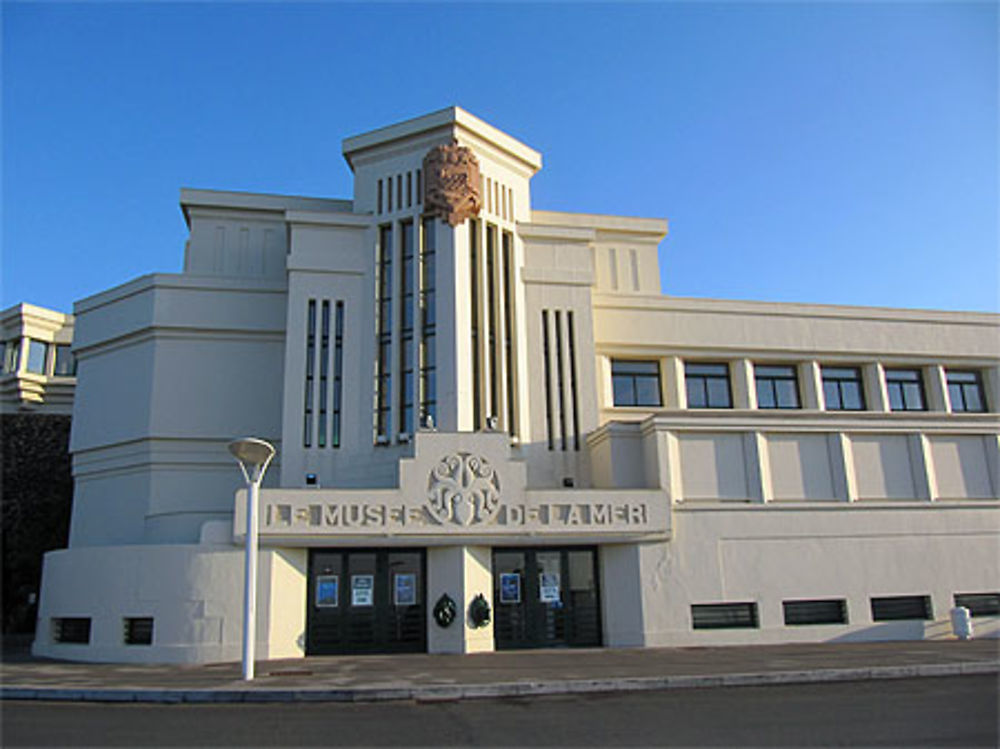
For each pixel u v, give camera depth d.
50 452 34.88
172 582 20.89
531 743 10.20
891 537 24.08
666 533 22.72
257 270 32.25
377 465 25.61
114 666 19.53
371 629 21.50
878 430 25.09
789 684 15.05
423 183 28.02
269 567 20.95
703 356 31.08
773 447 24.50
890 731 10.59
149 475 28.27
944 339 32.88
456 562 21.77
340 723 11.68
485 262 27.89
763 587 22.94
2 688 14.73
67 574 22.56
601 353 30.34
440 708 12.89
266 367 29.59
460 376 25.97
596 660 18.61
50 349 40.38
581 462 27.11
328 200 33.41
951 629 23.56
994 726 10.80
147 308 29.53
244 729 11.31
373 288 27.77
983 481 25.58
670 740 10.27
